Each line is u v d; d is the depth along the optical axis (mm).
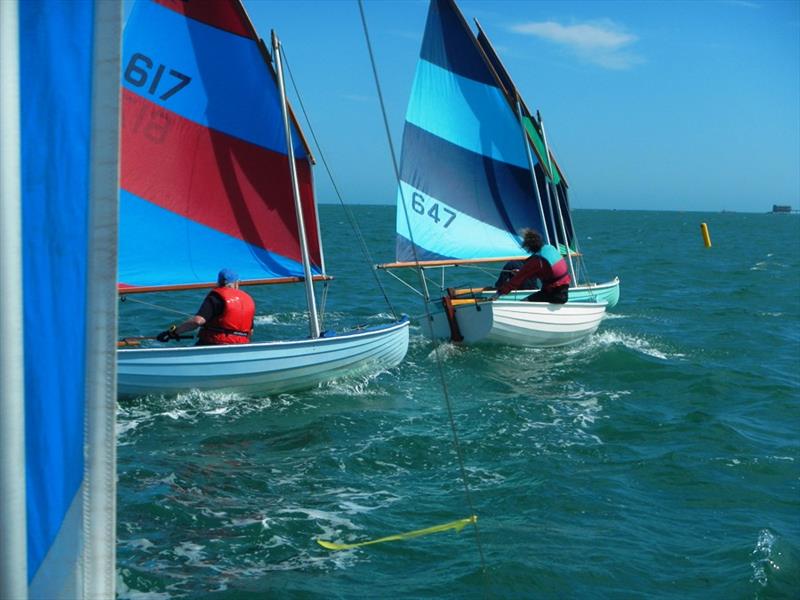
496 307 13477
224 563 5816
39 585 1544
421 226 15422
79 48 1494
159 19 10352
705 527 6785
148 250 10734
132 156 10477
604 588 5688
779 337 16922
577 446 8812
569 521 6805
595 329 15695
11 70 1479
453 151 15750
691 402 10969
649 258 43000
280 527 6457
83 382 1521
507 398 10898
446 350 13820
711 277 31859
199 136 10844
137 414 9609
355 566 5855
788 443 9227
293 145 11219
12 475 1520
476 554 6094
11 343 1501
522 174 16453
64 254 1509
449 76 15586
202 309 10188
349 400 10570
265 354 10383
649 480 7848
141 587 5395
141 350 9664
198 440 8734
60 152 1499
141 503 6832
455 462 8203
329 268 32094
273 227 11383
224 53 10797
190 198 10906
